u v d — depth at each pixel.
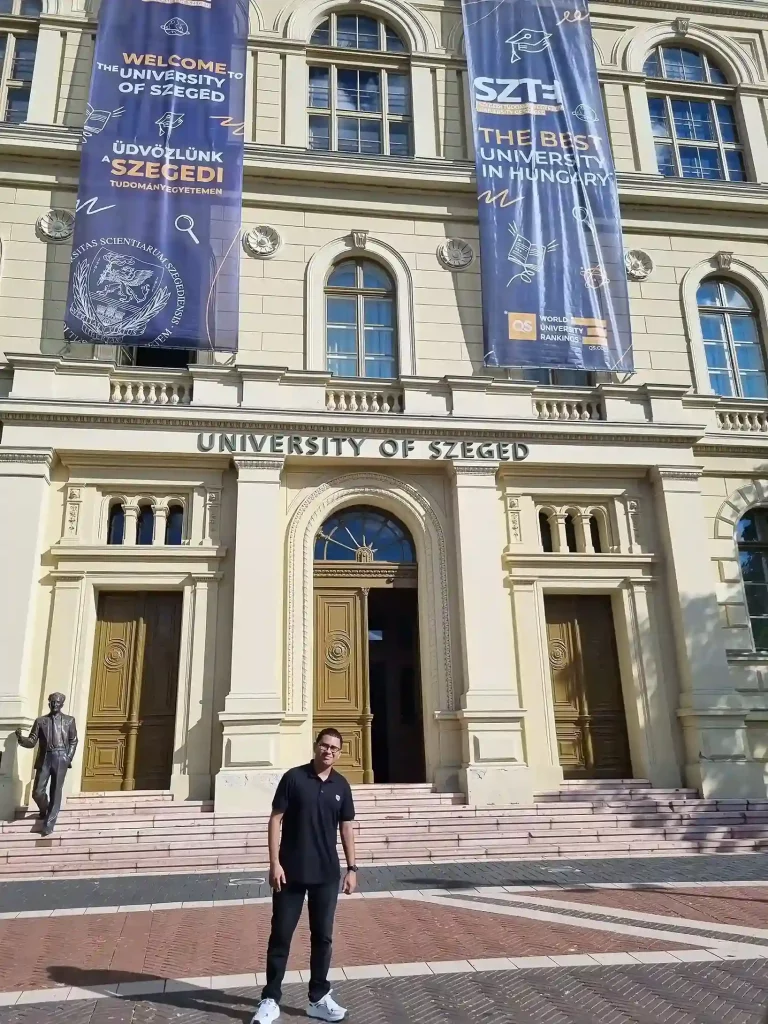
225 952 6.09
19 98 15.40
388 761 14.76
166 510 13.09
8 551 11.90
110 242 13.55
